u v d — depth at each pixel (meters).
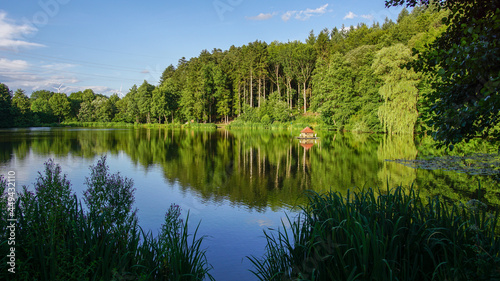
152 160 18.08
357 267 3.52
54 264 3.16
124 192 4.54
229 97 68.94
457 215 4.09
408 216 4.20
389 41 42.38
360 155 19.89
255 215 8.16
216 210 8.58
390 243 3.55
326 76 46.53
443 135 3.80
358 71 46.22
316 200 5.16
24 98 71.06
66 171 13.79
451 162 15.89
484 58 3.15
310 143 28.75
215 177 13.24
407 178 12.41
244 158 19.19
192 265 4.17
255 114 59.66
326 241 3.97
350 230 3.76
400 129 30.05
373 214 4.09
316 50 60.25
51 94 92.44
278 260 4.62
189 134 42.16
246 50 65.38
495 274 2.88
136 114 72.25
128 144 27.45
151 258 4.10
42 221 3.71
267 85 72.31
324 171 14.66
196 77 66.75
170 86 68.69
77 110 85.94
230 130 52.44
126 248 4.17
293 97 68.38
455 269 3.16
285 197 10.02
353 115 43.47
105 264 3.43
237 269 5.23
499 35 3.38
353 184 11.77
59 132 44.31
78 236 3.64
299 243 4.51
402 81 29.34
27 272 3.14
